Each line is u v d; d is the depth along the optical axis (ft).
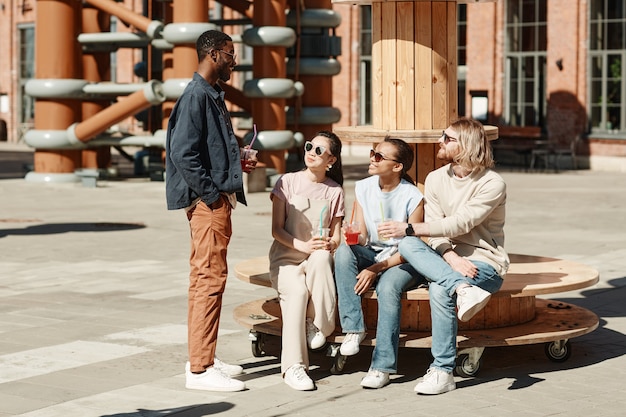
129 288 35.99
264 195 69.67
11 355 26.14
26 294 34.86
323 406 21.66
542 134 101.91
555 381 23.76
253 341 26.00
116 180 80.59
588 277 25.82
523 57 103.50
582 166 98.37
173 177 23.24
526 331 25.13
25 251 45.01
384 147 24.71
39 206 63.36
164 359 25.80
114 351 26.61
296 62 74.33
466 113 107.86
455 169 24.45
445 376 22.74
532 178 86.74
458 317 23.06
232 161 23.18
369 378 23.18
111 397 22.31
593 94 98.37
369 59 115.03
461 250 24.25
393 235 23.80
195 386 23.00
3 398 22.22
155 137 72.84
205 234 23.09
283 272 24.03
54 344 27.40
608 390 22.97
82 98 75.20
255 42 70.44
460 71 108.06
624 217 58.18
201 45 23.26
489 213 23.99
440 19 28.07
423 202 24.80
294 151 78.28
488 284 23.73
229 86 73.97
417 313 25.32
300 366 23.31
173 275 38.75
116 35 72.95
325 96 76.64
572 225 54.49
